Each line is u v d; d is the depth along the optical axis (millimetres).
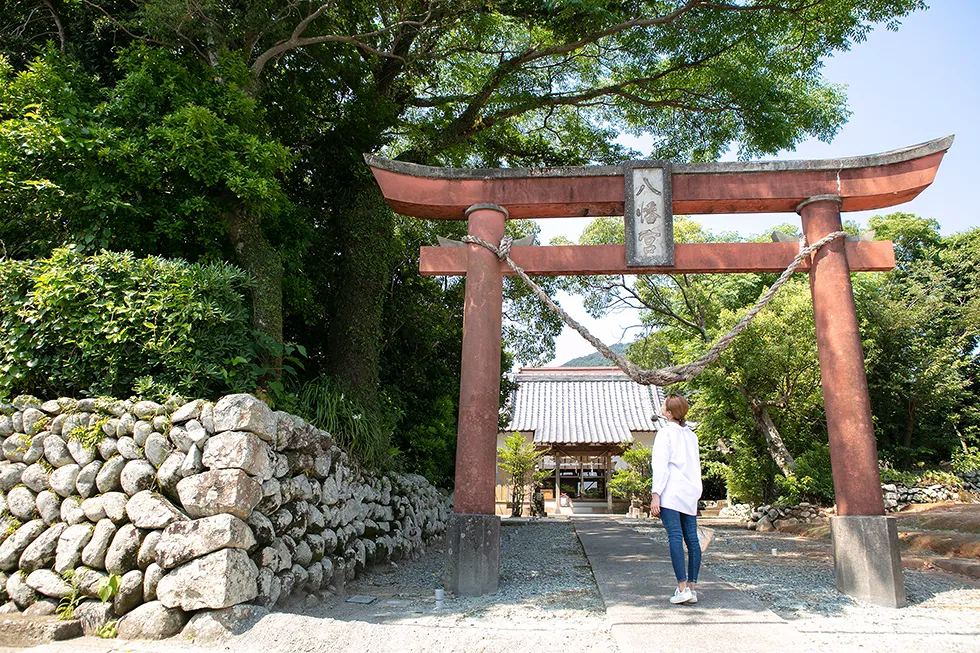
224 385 5047
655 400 21125
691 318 16062
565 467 21125
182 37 6527
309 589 4641
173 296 4836
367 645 3441
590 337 5395
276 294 6344
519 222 14352
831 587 5238
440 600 4578
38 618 3906
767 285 15430
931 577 5738
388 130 10914
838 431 5176
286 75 8531
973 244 17594
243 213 6418
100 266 4863
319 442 5191
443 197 5902
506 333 14031
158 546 3902
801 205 5730
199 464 4047
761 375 12758
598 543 7879
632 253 5656
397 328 10414
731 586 4766
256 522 4082
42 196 5469
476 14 8586
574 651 3355
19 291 4926
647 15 8984
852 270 5621
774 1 8273
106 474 4227
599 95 10242
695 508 4309
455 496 5242
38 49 6324
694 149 10602
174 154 5676
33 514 4391
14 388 4914
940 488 12648
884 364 15094
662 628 3596
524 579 5547
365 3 8594
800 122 9453
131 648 3564
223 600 3678
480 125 10164
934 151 5586
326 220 9016
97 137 5426
